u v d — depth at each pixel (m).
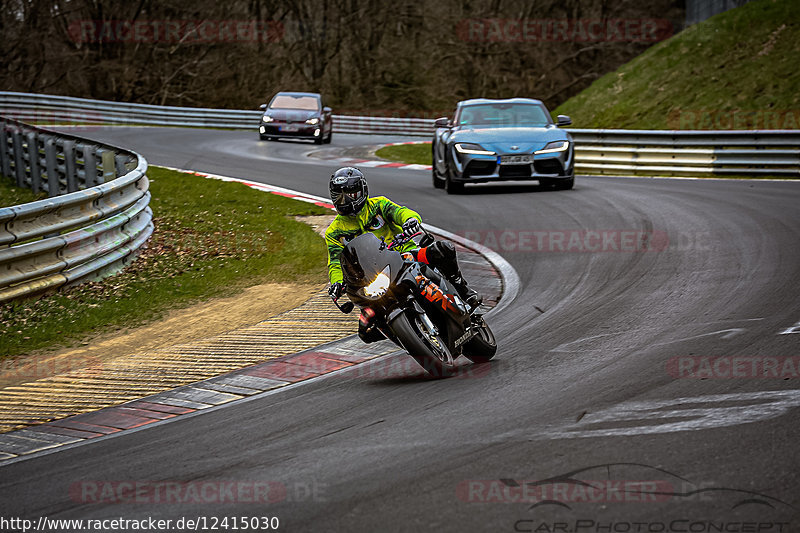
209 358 16.47
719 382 12.27
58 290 21.83
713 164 43.94
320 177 44.03
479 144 36.09
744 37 68.19
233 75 108.69
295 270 23.92
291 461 10.47
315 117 68.75
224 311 20.23
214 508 9.13
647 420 10.83
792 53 63.97
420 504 8.70
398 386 13.69
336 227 14.84
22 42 107.12
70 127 79.12
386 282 13.71
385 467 9.91
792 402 11.05
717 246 23.66
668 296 18.55
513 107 39.62
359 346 16.69
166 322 19.62
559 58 108.12
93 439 12.39
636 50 107.56
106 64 108.19
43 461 11.55
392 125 90.69
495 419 11.42
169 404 13.88
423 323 14.31
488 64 107.81
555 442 10.27
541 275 21.97
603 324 16.70
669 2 108.06
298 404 13.15
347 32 109.12
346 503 8.92
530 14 109.12
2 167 40.75
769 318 15.92
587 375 13.29
